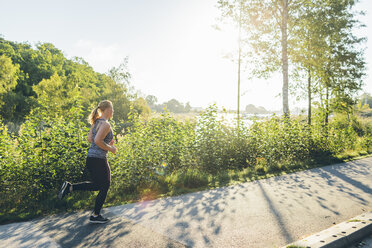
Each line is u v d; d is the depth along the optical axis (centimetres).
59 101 2391
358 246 289
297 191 520
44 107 560
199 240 293
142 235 304
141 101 2747
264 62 1525
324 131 1104
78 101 573
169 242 286
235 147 805
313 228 330
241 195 489
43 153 479
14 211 388
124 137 641
